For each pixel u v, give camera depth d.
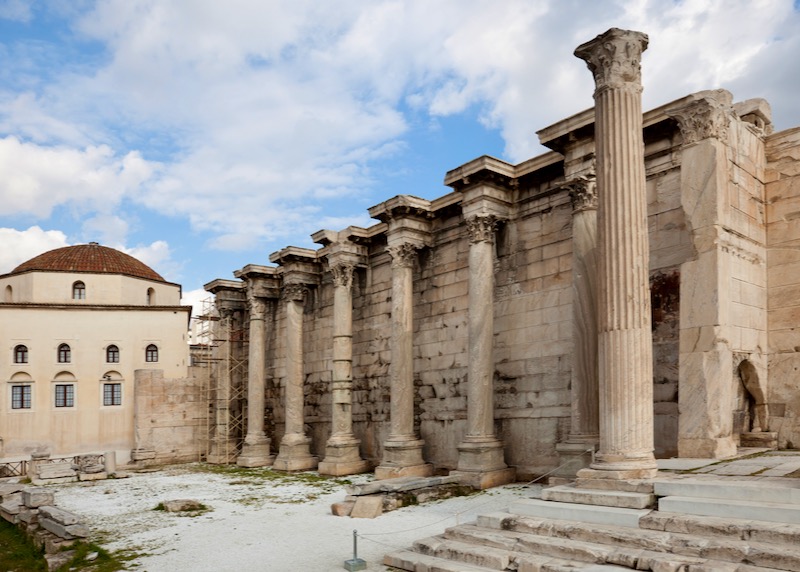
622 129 15.24
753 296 19.47
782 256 20.14
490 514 14.58
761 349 19.62
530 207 26.00
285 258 37.56
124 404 48.25
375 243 34.50
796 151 20.23
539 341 25.08
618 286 14.76
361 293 35.53
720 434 17.23
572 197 22.20
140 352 49.12
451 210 29.64
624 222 14.93
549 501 14.42
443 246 30.38
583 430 21.08
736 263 18.72
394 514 20.34
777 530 10.56
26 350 46.50
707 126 18.38
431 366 30.30
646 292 14.84
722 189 18.30
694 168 18.55
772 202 20.58
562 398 24.00
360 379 35.03
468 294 26.88
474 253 25.78
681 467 15.49
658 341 20.23
